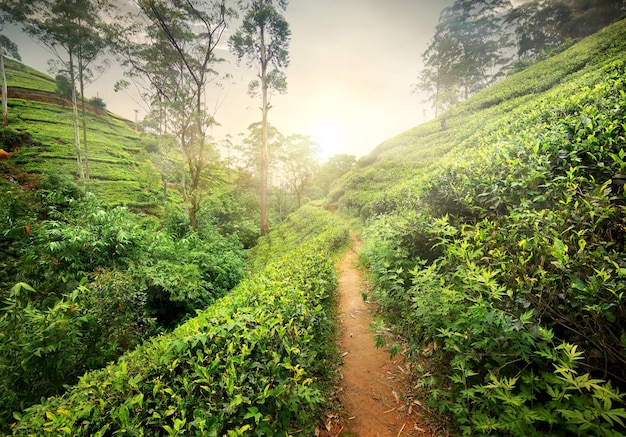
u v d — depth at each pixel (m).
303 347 3.59
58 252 7.37
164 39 19.05
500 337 2.56
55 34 25.47
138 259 8.92
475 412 2.49
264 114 24.78
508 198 4.49
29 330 4.35
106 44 25.22
